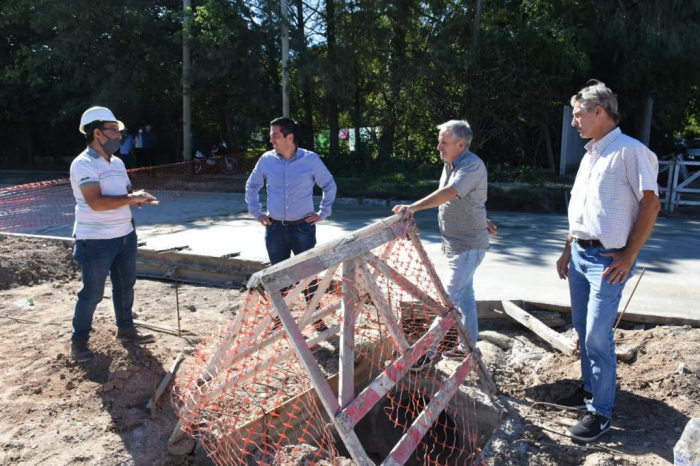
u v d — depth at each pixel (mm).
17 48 19406
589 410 3625
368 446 4434
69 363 4277
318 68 14922
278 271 2873
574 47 14305
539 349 4855
